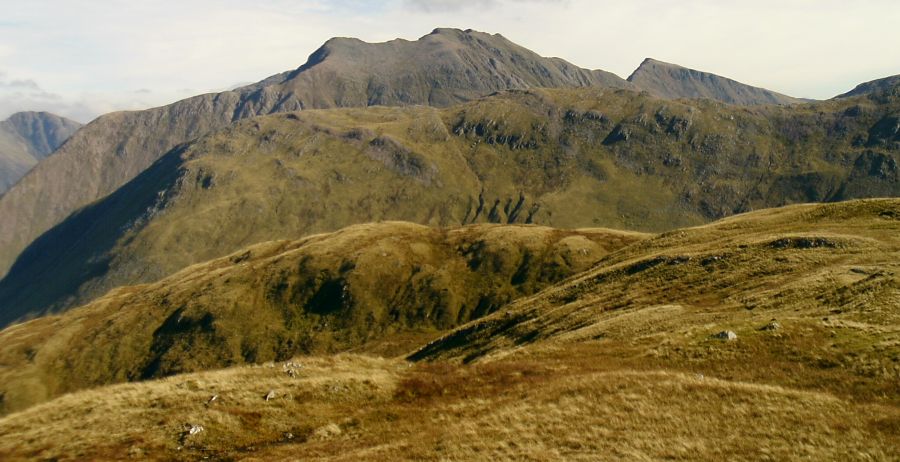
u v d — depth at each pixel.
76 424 33.19
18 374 190.50
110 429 32.50
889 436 24.20
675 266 79.81
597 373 36.75
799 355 34.66
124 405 35.53
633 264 90.25
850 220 82.12
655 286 74.25
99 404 35.81
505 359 48.81
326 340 188.38
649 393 30.86
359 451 27.97
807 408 27.39
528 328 78.62
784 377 32.31
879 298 41.06
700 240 100.06
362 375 40.81
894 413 26.14
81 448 30.55
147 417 33.94
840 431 24.97
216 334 196.25
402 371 44.19
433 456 26.02
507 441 26.86
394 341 174.50
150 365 192.62
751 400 28.67
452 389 38.88
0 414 174.00
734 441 24.83
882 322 36.69
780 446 24.09
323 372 42.56
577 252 197.00
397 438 30.09
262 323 199.25
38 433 32.38
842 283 47.94
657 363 38.38
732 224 105.00
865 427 25.16
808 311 43.84
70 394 38.50
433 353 95.69
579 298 84.25
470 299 194.75
